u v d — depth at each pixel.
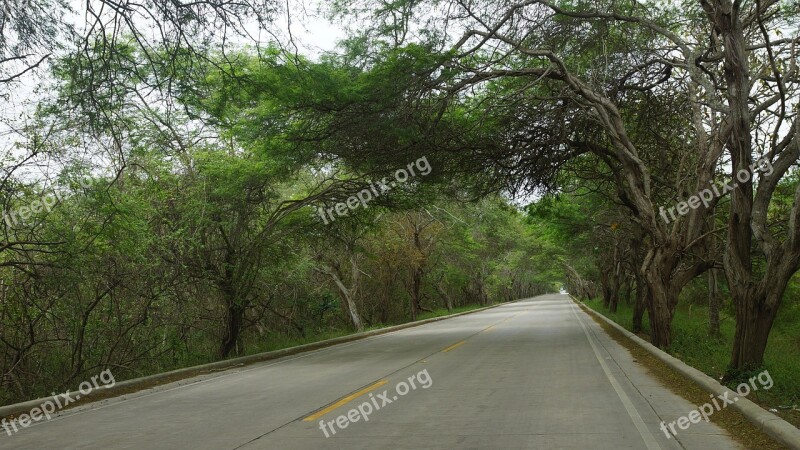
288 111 16.98
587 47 18.69
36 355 15.27
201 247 18.84
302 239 24.06
